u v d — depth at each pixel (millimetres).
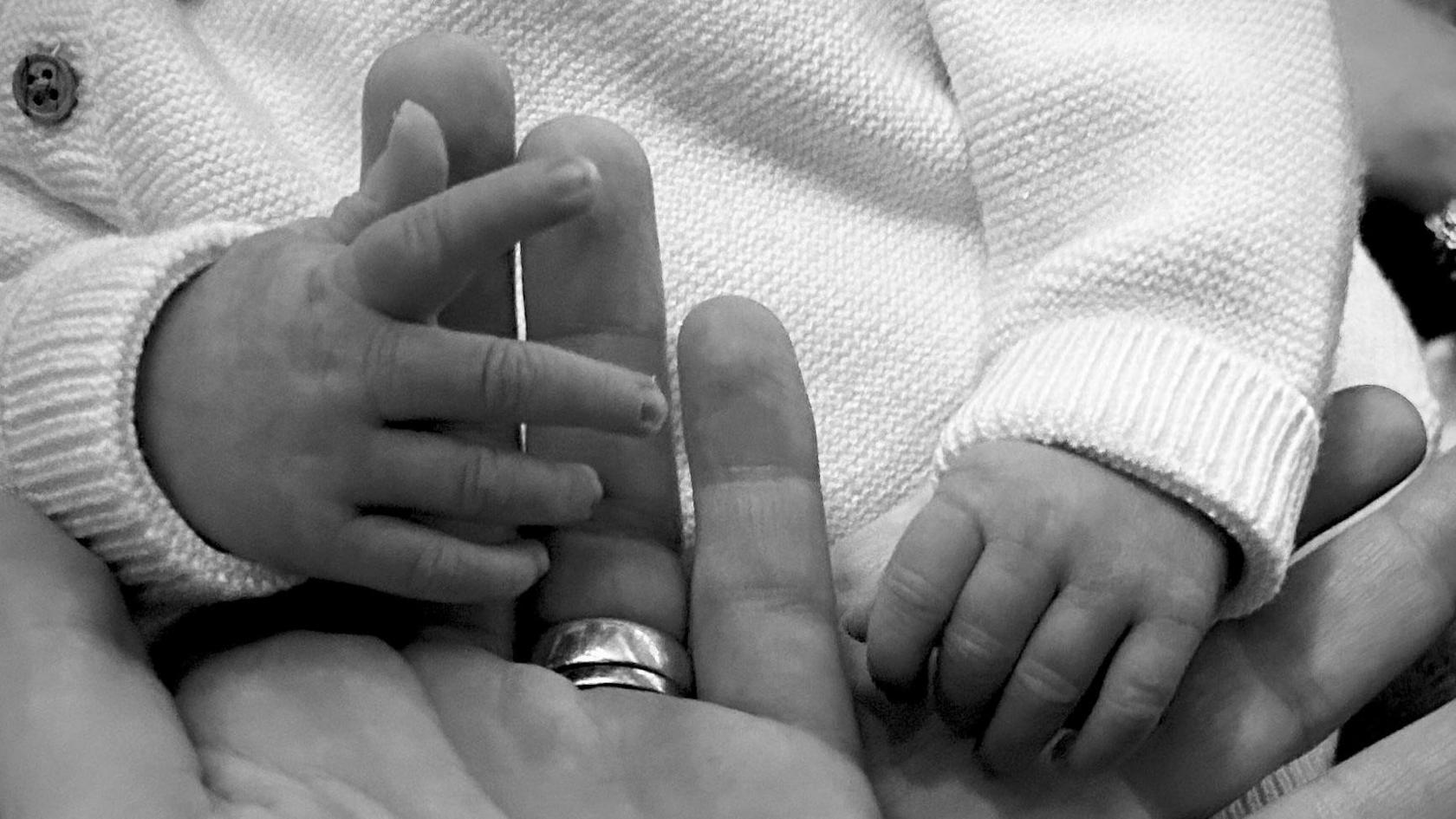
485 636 501
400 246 388
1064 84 600
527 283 525
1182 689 540
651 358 532
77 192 582
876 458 618
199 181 558
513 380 401
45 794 351
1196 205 562
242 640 467
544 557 467
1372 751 509
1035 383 519
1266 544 488
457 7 605
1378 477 565
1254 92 585
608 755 441
